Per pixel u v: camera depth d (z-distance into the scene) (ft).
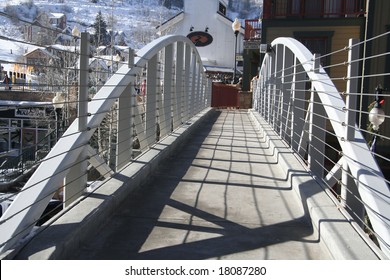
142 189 19.30
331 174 17.37
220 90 87.61
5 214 11.30
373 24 50.72
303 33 58.49
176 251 12.60
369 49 50.65
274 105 34.22
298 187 17.56
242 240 13.60
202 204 17.33
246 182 20.97
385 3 50.39
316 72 18.85
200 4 139.85
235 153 28.96
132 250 12.62
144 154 23.57
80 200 14.90
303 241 13.57
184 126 36.60
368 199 11.94
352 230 12.54
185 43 36.70
